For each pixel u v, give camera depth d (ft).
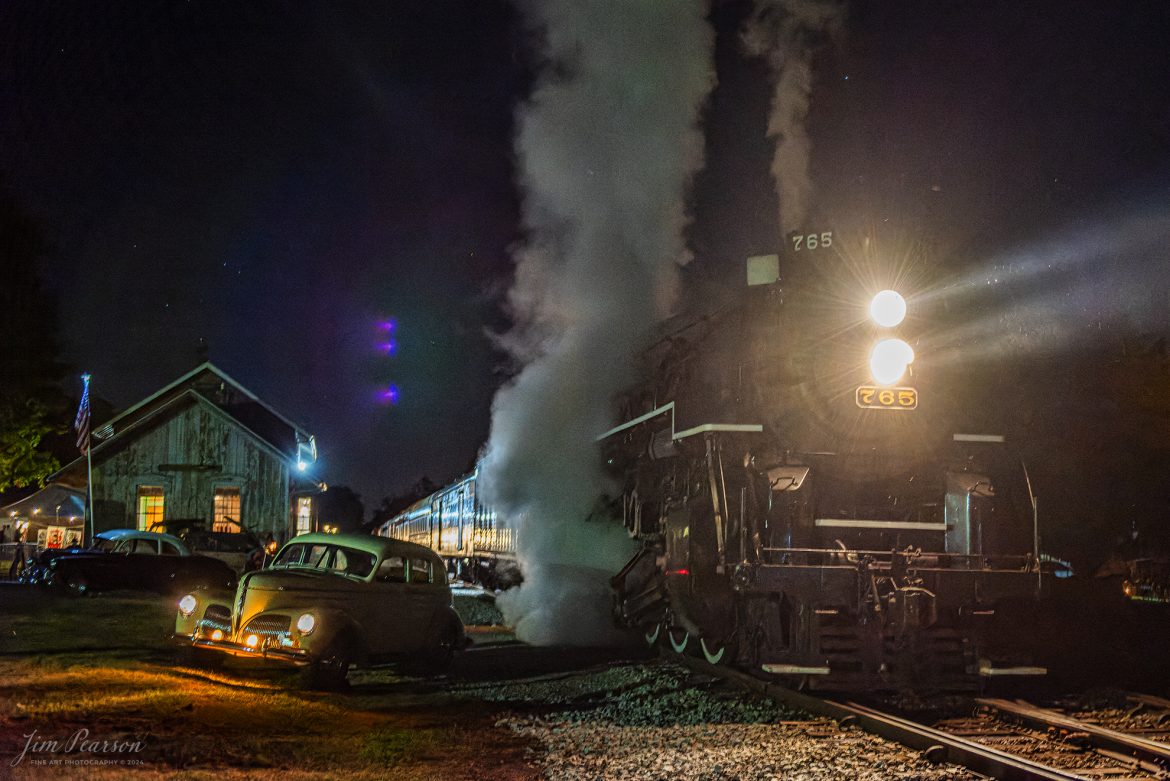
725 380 41.96
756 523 37.86
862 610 36.70
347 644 38.96
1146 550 50.96
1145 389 46.29
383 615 41.32
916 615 36.14
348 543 42.78
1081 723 30.86
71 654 44.39
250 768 24.68
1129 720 32.86
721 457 40.34
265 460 109.09
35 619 59.21
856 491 40.09
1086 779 23.84
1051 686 38.47
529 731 31.42
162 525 105.50
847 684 36.78
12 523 116.37
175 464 107.65
